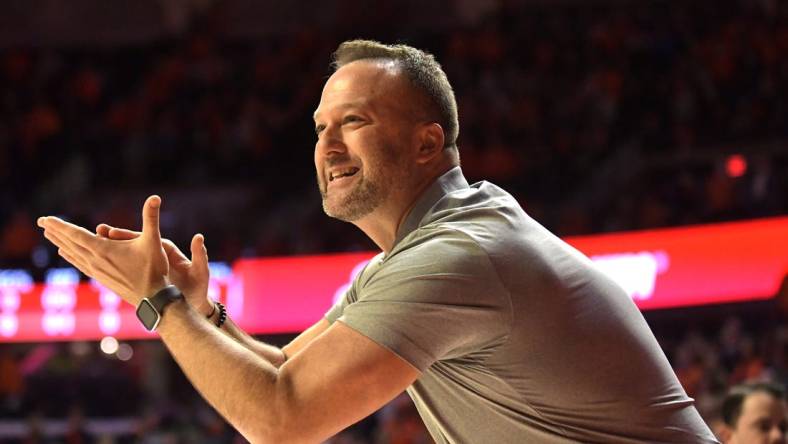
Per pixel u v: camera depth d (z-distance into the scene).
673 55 22.08
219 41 26.81
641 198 17.53
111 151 23.38
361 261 16.75
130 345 18.84
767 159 17.53
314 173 21.89
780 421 5.57
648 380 3.38
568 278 3.35
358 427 15.38
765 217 15.59
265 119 23.12
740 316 14.99
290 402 3.12
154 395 18.50
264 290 17.14
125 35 27.72
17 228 19.75
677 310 15.31
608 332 3.34
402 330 3.14
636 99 20.89
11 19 27.89
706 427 3.54
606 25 23.44
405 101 3.60
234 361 3.20
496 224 3.37
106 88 25.70
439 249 3.25
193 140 23.09
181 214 21.53
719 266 15.11
